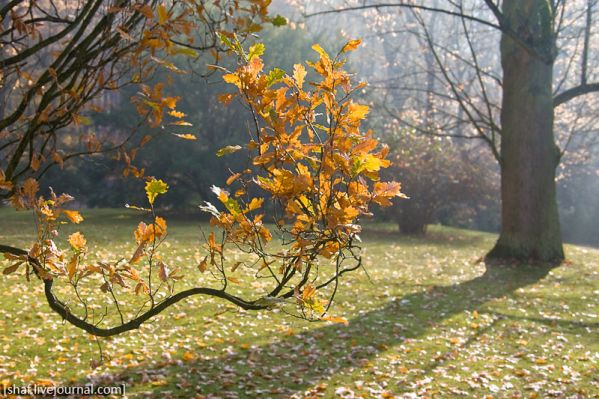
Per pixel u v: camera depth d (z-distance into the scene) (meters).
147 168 25.81
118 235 17.86
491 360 7.60
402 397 6.07
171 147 25.09
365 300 10.79
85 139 2.77
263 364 6.91
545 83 16.23
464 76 42.34
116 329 2.77
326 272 13.09
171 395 5.79
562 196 35.44
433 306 10.55
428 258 16.81
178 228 21.30
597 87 16.39
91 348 7.12
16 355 6.75
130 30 2.73
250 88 2.50
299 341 7.88
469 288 12.45
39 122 2.69
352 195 2.51
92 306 8.98
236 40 2.44
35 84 2.74
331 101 2.49
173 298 2.74
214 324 8.49
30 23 2.93
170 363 6.72
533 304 11.12
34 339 7.30
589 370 7.32
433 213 25.09
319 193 2.46
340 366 6.98
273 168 2.56
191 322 8.55
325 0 28.02
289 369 6.79
